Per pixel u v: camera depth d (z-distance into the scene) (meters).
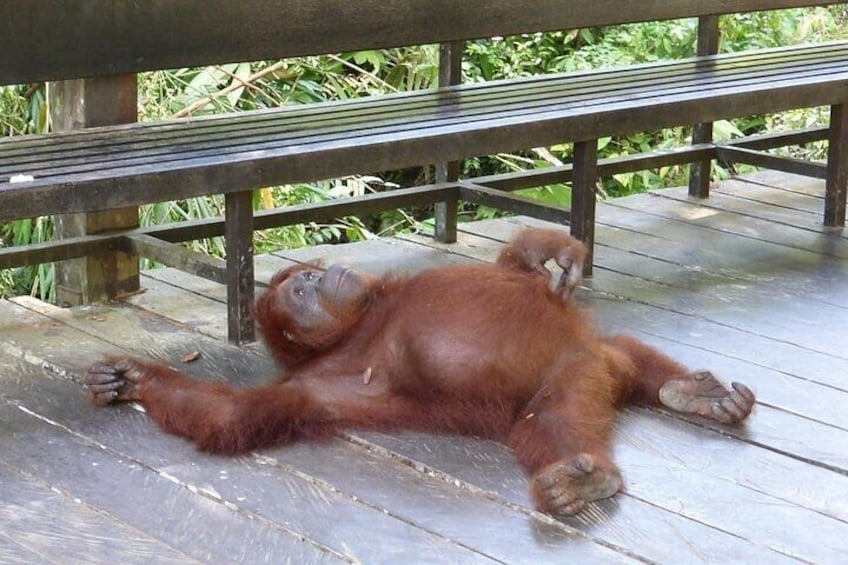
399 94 4.89
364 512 2.81
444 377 3.21
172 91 6.50
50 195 3.41
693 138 5.88
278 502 2.86
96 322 4.18
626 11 5.54
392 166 4.06
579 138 4.48
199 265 4.05
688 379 3.35
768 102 4.95
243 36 4.51
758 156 5.61
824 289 4.55
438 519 2.78
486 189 5.02
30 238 5.72
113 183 3.52
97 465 3.06
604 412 3.10
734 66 5.51
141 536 2.69
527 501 2.86
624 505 2.84
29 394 3.52
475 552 2.63
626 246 5.12
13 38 3.98
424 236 5.32
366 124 4.32
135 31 4.25
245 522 2.77
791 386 3.60
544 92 4.93
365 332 3.41
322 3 4.68
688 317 4.23
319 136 4.12
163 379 3.33
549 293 3.31
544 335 3.19
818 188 6.12
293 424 3.21
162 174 3.61
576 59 8.16
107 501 2.87
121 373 3.40
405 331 3.28
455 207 5.16
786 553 2.63
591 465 2.76
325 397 3.31
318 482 2.97
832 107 5.30
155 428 3.29
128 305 4.38
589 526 2.74
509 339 3.18
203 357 3.86
